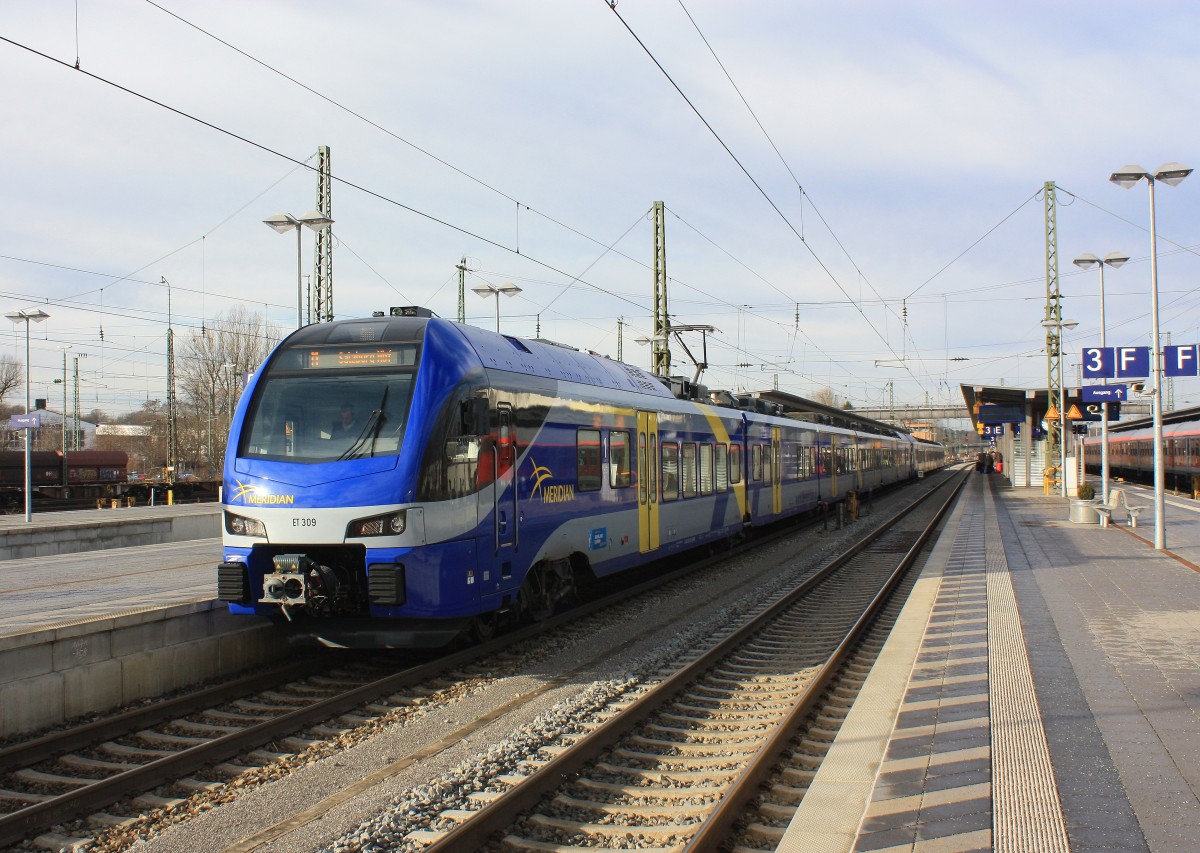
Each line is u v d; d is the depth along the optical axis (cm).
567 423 1170
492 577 984
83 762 694
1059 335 3572
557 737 733
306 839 542
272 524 893
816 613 1356
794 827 507
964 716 702
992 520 2670
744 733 761
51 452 4512
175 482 4478
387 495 870
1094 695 754
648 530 1439
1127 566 1577
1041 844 465
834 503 3164
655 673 966
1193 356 1878
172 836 557
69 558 1788
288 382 959
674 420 1572
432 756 690
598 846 538
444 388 927
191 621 922
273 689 918
